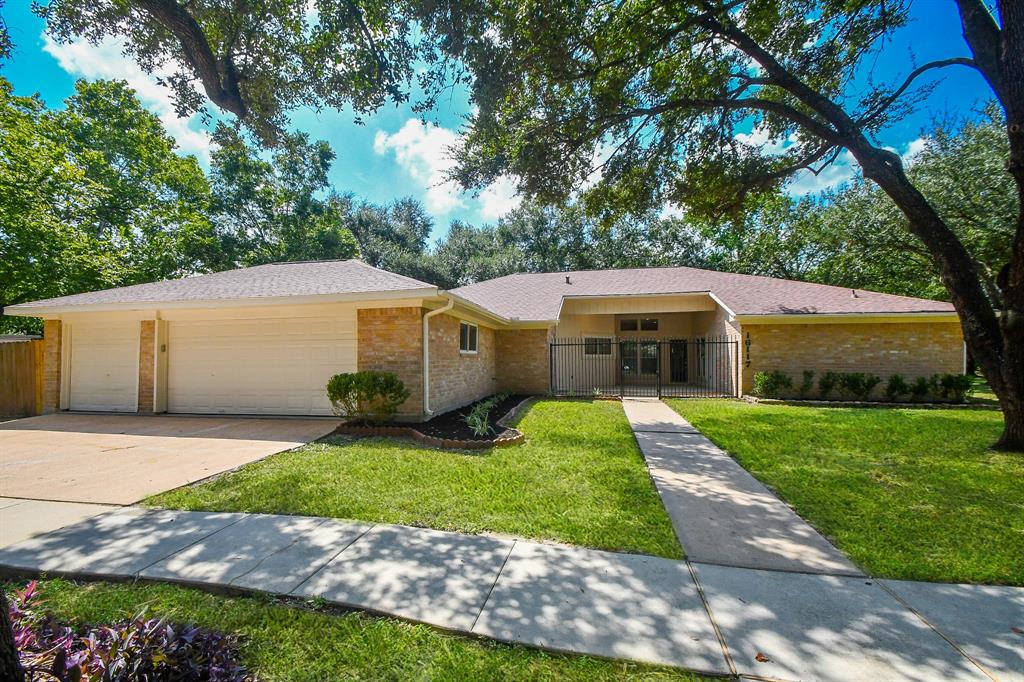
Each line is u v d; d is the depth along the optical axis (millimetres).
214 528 3992
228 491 4988
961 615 2711
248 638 2520
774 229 26125
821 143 9180
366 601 2844
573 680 2188
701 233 31531
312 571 3227
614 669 2254
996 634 2523
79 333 11203
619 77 7605
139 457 6531
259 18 5145
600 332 19625
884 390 13102
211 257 23109
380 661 2338
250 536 3818
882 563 3352
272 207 25438
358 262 12211
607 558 3443
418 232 37656
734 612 2734
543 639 2484
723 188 9781
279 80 5742
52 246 15109
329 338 9852
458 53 5461
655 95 8656
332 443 7438
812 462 6238
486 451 6852
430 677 2217
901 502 4645
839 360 13484
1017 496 4793
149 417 10125
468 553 3512
